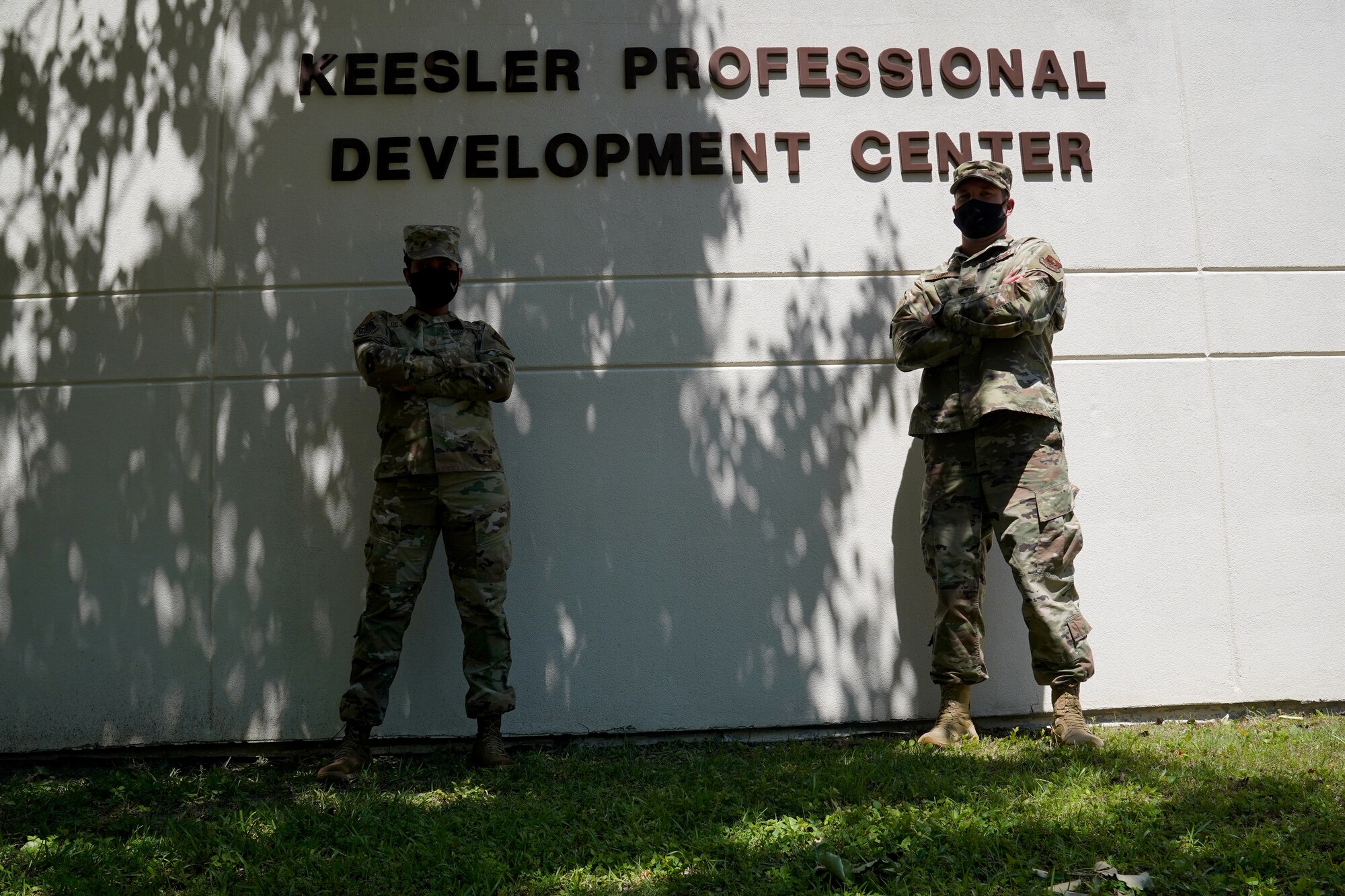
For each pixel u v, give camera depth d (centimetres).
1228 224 504
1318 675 479
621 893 279
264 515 470
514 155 492
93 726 456
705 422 480
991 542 455
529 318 483
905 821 313
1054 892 266
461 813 348
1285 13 510
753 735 464
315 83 495
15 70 498
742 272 489
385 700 418
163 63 497
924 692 468
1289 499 489
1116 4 514
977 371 430
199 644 461
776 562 473
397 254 485
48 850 325
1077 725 415
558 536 471
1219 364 495
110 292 483
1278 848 289
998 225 449
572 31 503
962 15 512
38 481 471
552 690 462
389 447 428
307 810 353
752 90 502
